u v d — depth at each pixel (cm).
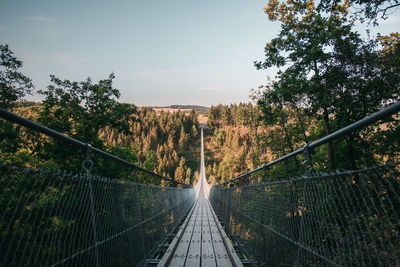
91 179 213
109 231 249
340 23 1077
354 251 136
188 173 10519
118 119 1555
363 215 130
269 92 1298
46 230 150
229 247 443
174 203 811
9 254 130
